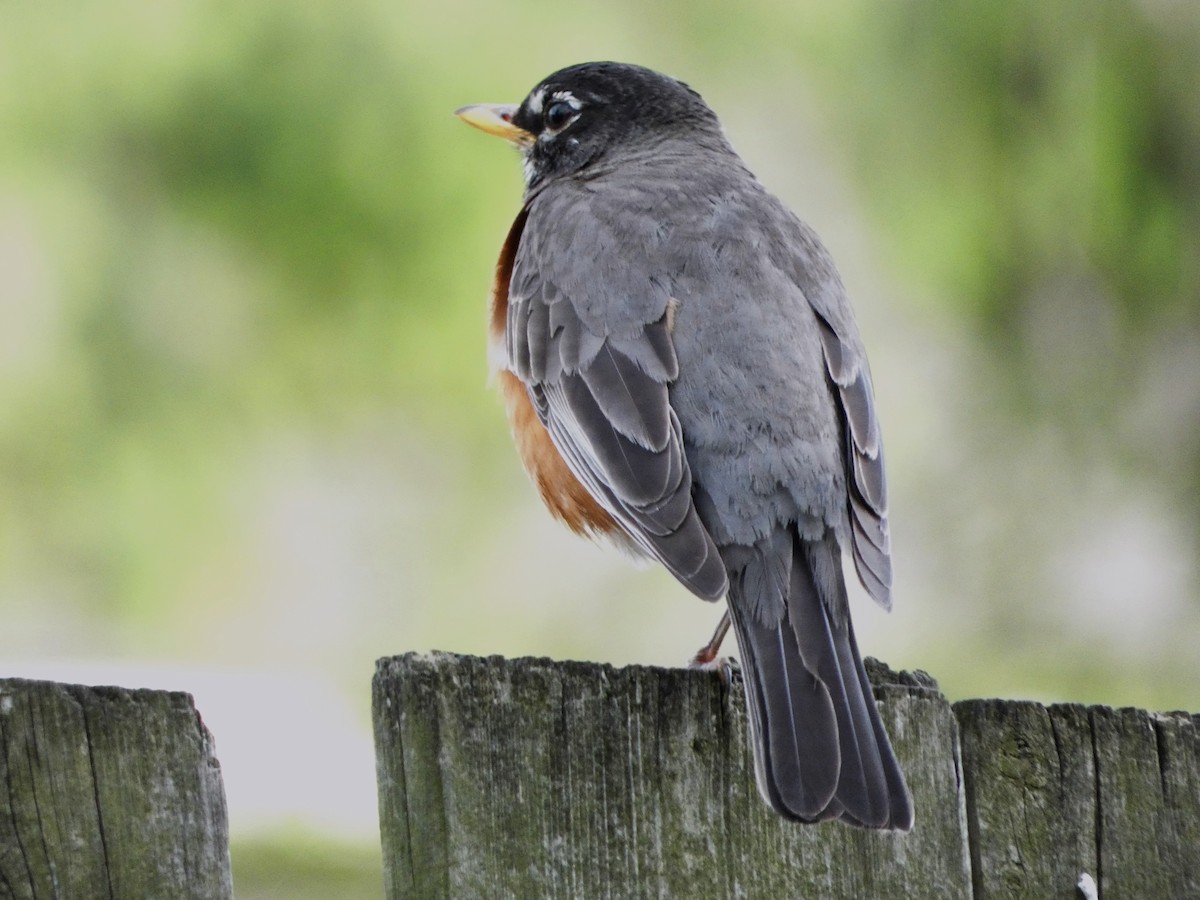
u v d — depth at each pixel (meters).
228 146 14.21
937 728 5.38
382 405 14.86
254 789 11.21
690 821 5.12
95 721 4.71
